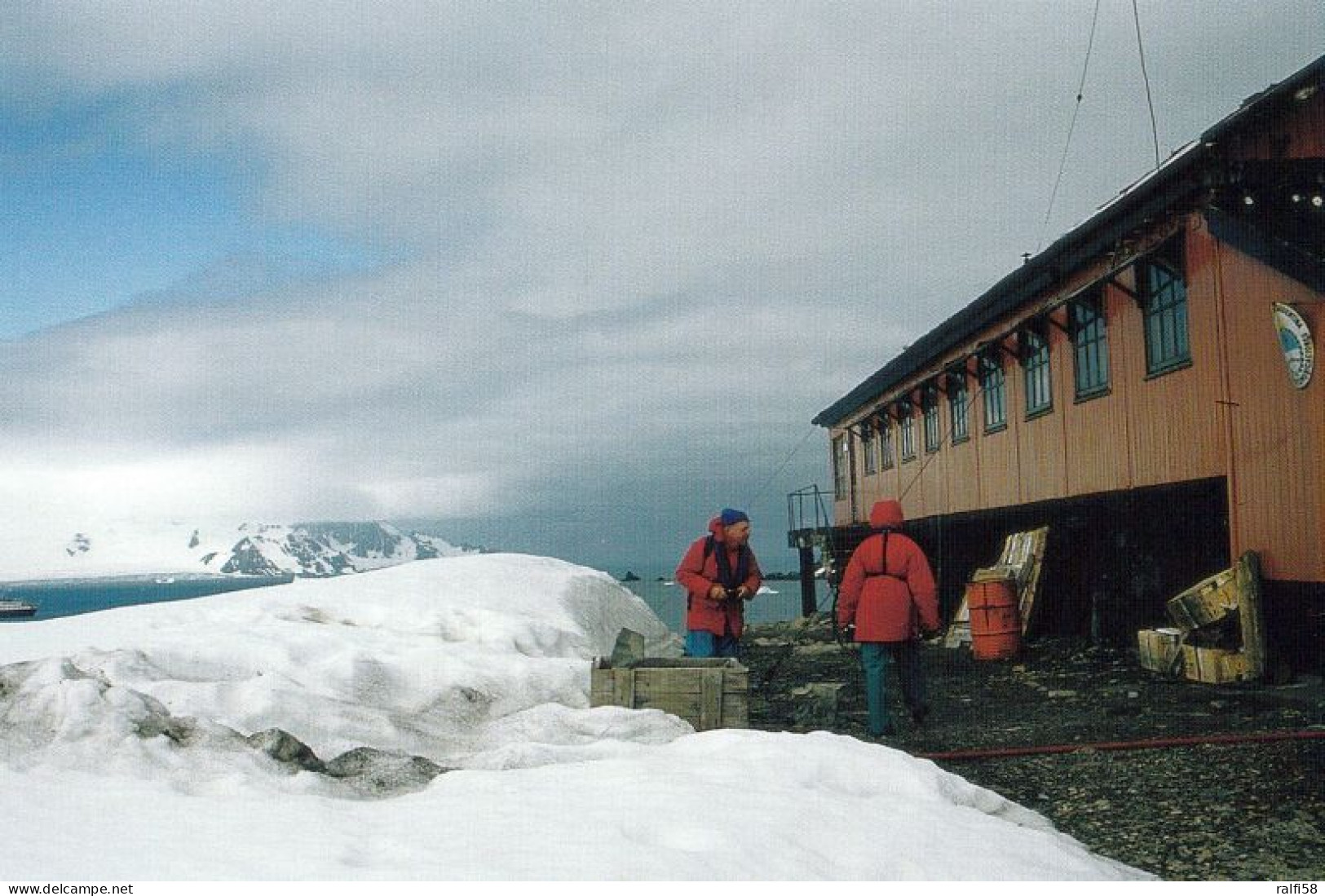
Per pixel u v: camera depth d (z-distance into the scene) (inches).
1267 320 439.2
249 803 184.9
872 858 167.6
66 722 238.8
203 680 332.2
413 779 239.1
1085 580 675.4
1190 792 258.8
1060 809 254.8
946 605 930.7
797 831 175.6
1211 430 489.7
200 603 523.2
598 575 764.0
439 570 634.8
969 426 847.7
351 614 486.9
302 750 245.0
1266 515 443.8
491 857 154.8
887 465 1133.7
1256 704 386.0
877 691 363.9
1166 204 501.7
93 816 170.1
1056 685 483.5
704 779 208.1
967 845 179.5
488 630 458.6
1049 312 653.3
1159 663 481.7
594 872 149.6
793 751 227.3
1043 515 706.2
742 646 855.1
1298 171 454.0
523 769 231.9
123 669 308.3
